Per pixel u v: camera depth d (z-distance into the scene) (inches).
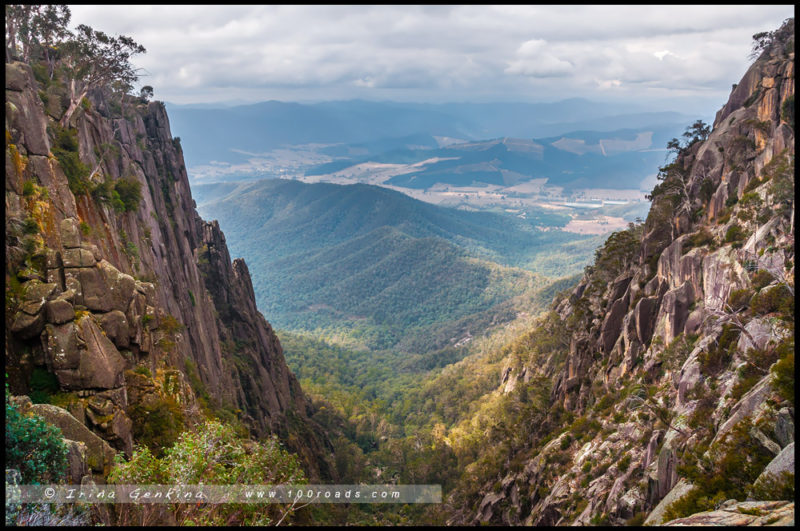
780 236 1777.8
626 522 1518.2
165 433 1282.0
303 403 5738.2
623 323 2790.4
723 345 1670.8
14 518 665.0
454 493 3799.2
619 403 2342.5
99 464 922.1
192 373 2500.0
